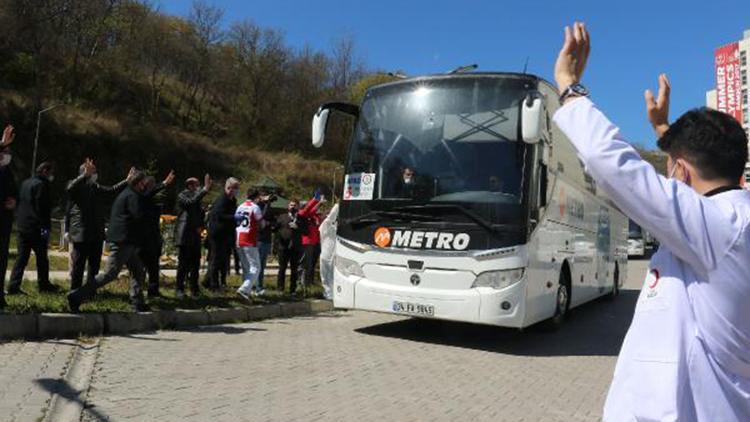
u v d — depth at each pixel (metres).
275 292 13.05
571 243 11.08
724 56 53.78
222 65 69.88
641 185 1.91
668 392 1.93
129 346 7.84
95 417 5.14
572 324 12.02
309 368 7.28
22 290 10.04
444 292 8.59
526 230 8.45
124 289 11.02
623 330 11.48
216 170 54.56
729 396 1.94
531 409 6.08
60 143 46.28
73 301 8.30
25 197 9.73
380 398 6.16
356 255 9.25
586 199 12.31
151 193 10.15
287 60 72.38
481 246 8.46
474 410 5.93
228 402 5.75
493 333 10.47
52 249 24.09
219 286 12.00
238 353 7.88
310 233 13.39
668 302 2.00
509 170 8.55
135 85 60.62
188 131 60.59
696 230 1.88
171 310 9.66
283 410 5.60
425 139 9.07
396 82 9.59
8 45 52.19
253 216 11.30
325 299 12.85
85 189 9.59
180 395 5.89
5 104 45.53
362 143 9.55
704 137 2.08
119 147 49.53
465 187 8.66
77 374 6.39
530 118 8.03
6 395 5.47
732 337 1.92
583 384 7.24
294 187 57.66
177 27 66.56
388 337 9.71
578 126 2.04
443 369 7.61
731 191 2.04
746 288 1.89
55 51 55.06
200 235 11.10
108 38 59.12
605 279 14.55
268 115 70.19
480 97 8.95
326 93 74.12
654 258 2.14
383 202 9.12
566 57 2.22
